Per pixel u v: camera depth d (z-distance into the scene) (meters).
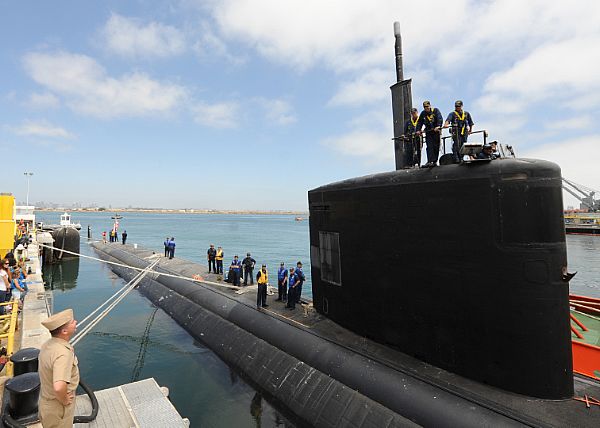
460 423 4.97
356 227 7.47
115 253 31.95
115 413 5.52
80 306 17.64
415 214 6.21
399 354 6.68
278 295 12.55
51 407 3.67
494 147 5.76
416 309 6.31
